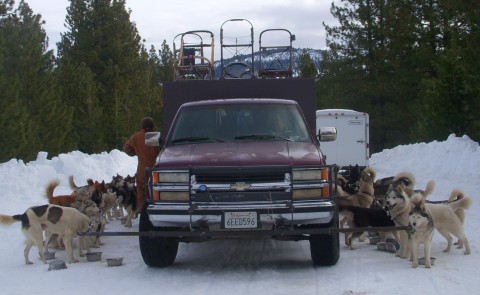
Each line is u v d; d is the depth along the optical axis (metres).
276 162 7.51
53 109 28.33
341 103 41.22
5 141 22.73
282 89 10.17
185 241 8.08
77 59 38.12
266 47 13.40
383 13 37.88
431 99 26.84
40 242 8.70
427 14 34.09
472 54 20.11
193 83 10.26
